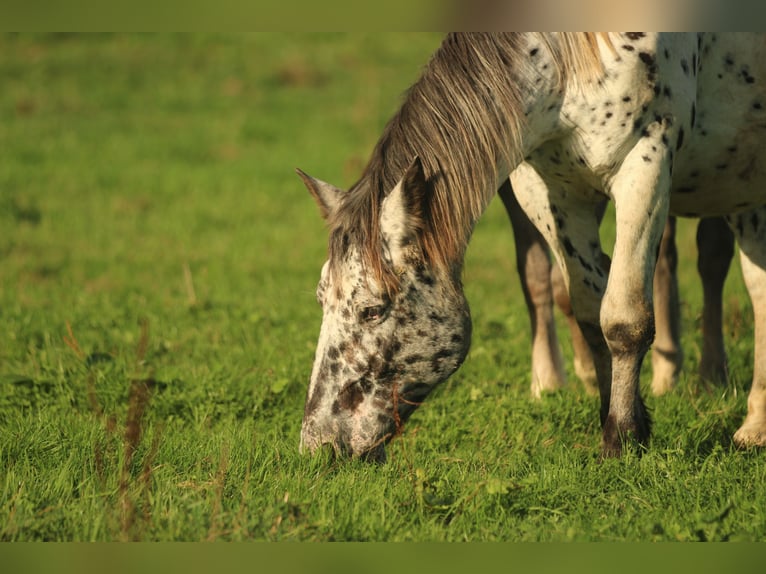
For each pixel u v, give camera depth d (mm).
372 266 15297
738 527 13930
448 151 15914
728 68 17609
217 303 31328
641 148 16688
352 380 15867
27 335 27438
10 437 17359
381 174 15836
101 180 51125
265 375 22641
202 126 62344
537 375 23281
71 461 16219
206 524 13430
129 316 30000
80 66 73625
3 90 68438
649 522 13977
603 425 19406
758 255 19672
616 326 16812
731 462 16797
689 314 28891
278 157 55562
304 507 14312
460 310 16016
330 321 15773
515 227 23266
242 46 78375
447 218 15758
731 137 18031
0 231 42656
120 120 63406
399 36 81438
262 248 40344
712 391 21953
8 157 54688
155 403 20609
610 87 16500
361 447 16016
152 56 75938
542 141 17000
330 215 16172
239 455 16953
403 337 15742
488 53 16312
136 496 14148
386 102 65625
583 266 18781
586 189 17969
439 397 21859
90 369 22875
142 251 40000
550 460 17516
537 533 13938
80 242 41125
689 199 19391
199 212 46094
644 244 16766
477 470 16578
